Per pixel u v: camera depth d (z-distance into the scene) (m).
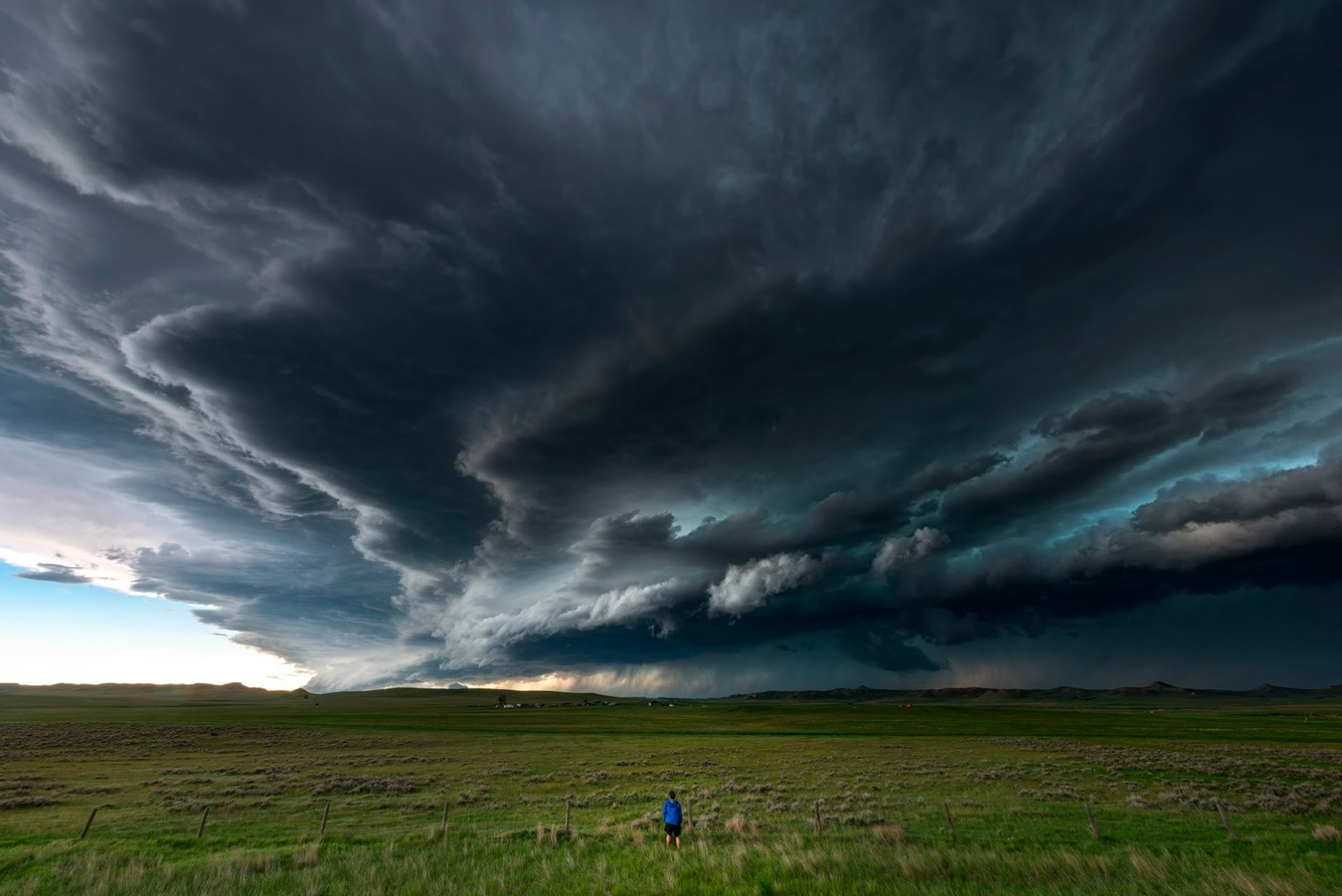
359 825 26.06
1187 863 15.61
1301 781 36.56
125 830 24.91
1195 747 60.53
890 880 14.52
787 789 35.62
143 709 158.75
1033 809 27.17
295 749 66.25
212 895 14.59
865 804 29.52
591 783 40.22
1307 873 14.70
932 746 66.31
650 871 15.84
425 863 17.16
